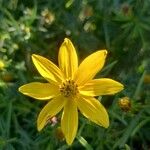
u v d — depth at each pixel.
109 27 0.20
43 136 0.17
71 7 0.20
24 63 0.19
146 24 0.19
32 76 0.19
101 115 0.14
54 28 0.20
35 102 0.18
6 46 0.20
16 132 0.17
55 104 0.14
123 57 0.19
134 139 0.18
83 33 0.20
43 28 0.20
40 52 0.20
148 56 0.19
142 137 0.18
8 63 0.19
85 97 0.14
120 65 0.19
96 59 0.14
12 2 0.21
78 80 0.14
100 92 0.14
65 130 0.14
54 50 0.20
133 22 0.19
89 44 0.20
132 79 0.18
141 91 0.17
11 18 0.20
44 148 0.17
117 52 0.19
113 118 0.16
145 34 0.19
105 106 0.18
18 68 0.19
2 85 0.18
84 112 0.14
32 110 0.18
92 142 0.17
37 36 0.20
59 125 0.16
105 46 0.20
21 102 0.18
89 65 0.14
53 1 0.21
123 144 0.16
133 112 0.16
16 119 0.17
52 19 0.20
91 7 0.20
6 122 0.17
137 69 0.18
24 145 0.17
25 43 0.20
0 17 0.20
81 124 0.17
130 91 0.17
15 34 0.20
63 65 0.14
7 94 0.18
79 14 0.20
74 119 0.14
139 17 0.19
